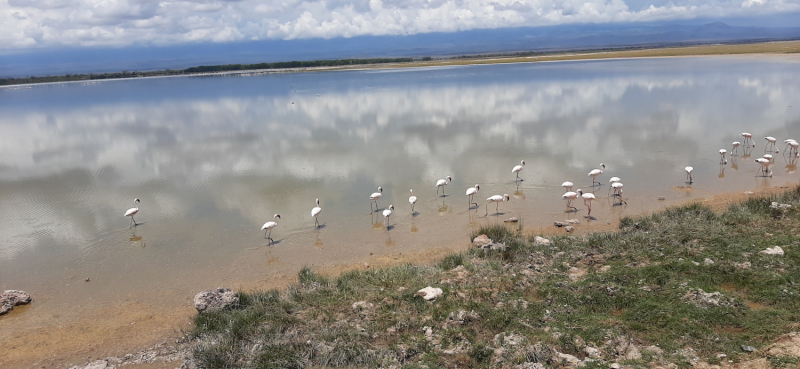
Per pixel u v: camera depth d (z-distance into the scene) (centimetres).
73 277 2048
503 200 2727
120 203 2967
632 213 2439
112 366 1418
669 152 3531
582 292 1510
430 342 1331
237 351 1385
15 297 1836
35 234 2517
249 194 3041
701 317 1295
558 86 7862
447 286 1644
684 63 11275
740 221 2008
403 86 9125
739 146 3591
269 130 5197
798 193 2311
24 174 3722
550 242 2033
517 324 1361
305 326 1487
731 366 1091
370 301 1591
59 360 1467
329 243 2291
